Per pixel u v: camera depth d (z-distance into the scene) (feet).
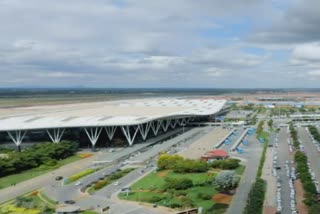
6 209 389.80
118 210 384.06
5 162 540.93
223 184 436.76
